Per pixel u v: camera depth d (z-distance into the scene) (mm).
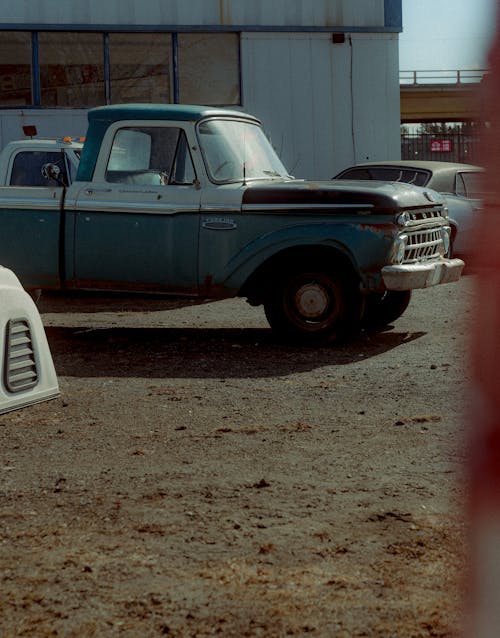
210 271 7973
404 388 6082
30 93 18922
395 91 19688
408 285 7715
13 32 18750
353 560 3076
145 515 3627
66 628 2596
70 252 8172
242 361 7301
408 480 4012
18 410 5648
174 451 4625
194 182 7992
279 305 7926
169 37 19250
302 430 5020
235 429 5055
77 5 18781
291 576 2943
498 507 874
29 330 5832
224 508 3691
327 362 7176
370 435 4863
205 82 19391
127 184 8086
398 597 2729
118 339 8516
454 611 2551
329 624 2549
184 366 7125
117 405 5750
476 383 852
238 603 2730
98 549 3256
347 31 19359
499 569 907
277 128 19391
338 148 19578
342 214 7719
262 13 19172
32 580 2977
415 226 7934
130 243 8062
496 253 793
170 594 2820
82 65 19047
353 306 7820
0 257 8281
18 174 10938
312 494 3857
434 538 3256
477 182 783
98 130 8227
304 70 19359
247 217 7883
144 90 19312
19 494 3957
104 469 4316
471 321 849
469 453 889
